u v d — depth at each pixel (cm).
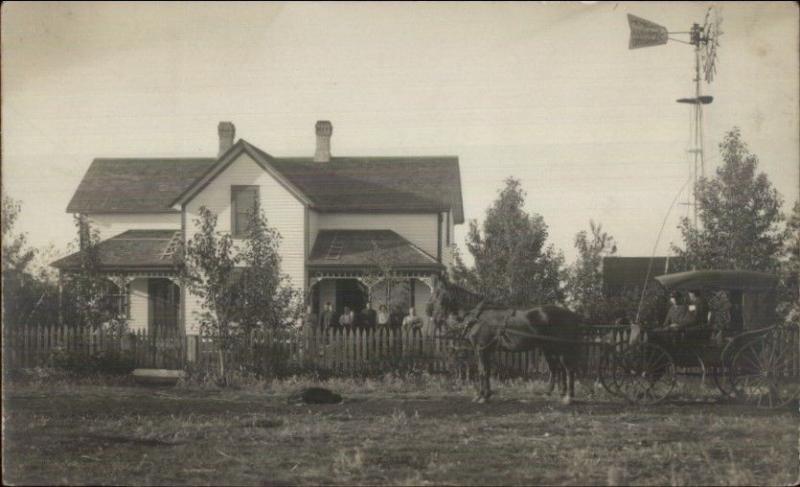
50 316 2161
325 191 3097
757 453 1068
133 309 3027
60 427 1270
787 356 1430
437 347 1891
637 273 2647
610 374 1680
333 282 2956
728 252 1906
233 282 1925
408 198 3041
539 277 2042
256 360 1923
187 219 2875
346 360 1922
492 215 2084
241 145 2852
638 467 1006
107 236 3148
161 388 1778
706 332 1425
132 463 1039
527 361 1838
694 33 2088
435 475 970
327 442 1154
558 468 1002
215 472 993
